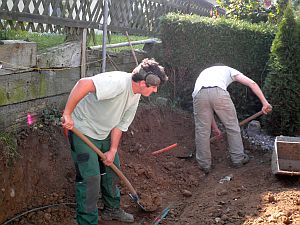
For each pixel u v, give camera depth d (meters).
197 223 4.33
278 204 4.36
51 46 5.70
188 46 7.30
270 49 6.80
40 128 5.16
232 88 7.09
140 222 4.59
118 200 4.59
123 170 5.39
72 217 4.56
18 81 4.93
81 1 6.05
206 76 5.73
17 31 5.43
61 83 5.69
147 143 6.20
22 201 4.51
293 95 6.43
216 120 7.13
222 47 7.09
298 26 6.36
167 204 4.98
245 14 8.75
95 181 3.99
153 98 7.25
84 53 6.08
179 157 6.11
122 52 7.09
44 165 4.88
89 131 4.08
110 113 4.02
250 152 6.30
